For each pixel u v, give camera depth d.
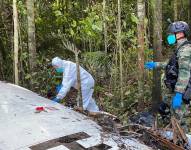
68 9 8.52
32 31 6.36
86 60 6.89
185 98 4.01
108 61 7.02
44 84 6.41
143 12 5.43
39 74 6.46
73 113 3.68
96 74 6.83
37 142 2.90
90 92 5.57
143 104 5.65
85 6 8.60
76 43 7.79
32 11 6.32
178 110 4.14
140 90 5.64
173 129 3.50
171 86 4.16
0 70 7.33
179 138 3.46
